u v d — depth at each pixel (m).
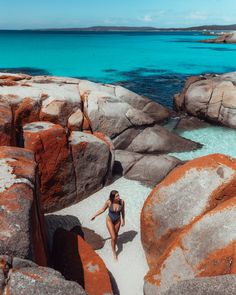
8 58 54.97
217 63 52.72
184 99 23.62
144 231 9.51
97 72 42.31
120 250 10.21
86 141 12.70
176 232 8.62
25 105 14.59
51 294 4.92
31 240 5.99
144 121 17.11
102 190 13.54
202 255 7.27
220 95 21.36
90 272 8.45
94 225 11.41
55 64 48.66
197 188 8.70
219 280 5.46
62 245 9.14
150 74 41.44
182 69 46.19
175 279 7.52
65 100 15.57
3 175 7.14
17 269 5.30
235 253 6.79
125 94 20.27
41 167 11.49
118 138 16.48
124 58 57.53
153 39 139.00
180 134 19.88
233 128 20.97
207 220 7.64
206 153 16.98
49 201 11.92
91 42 107.56
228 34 101.38
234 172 8.38
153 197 9.40
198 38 154.00
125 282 9.05
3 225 5.88
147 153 16.66
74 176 12.45
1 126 9.95
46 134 11.56
